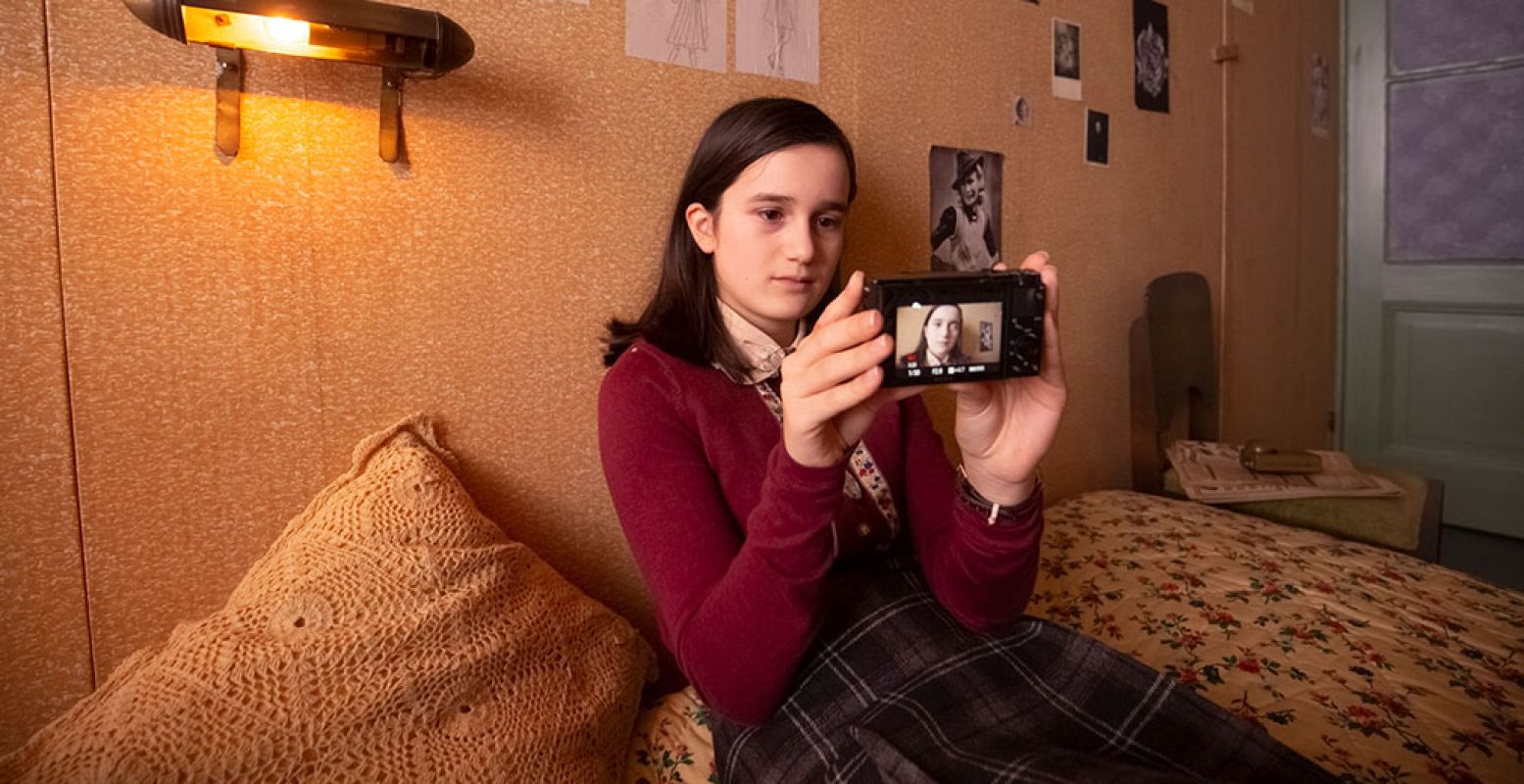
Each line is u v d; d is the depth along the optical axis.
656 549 0.70
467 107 0.91
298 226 0.82
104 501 0.75
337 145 0.84
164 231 0.76
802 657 0.65
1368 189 2.67
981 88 1.47
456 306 0.92
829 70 1.24
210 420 0.79
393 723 0.67
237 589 0.77
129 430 0.76
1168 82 1.89
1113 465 1.86
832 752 0.67
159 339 0.77
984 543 0.72
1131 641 1.04
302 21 0.67
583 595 0.94
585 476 1.03
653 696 1.10
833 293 1.05
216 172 0.78
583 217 1.00
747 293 0.81
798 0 1.19
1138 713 0.68
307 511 0.82
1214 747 0.65
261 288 0.81
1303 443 2.62
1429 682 0.92
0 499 0.71
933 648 0.73
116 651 0.77
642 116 1.04
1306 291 2.56
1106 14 1.71
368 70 0.84
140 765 0.58
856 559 0.83
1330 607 1.11
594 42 0.99
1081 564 1.27
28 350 0.71
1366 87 2.64
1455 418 2.58
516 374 0.97
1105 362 1.81
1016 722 0.67
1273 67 2.27
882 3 1.30
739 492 0.77
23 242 0.70
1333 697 0.90
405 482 0.82
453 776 0.67
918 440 0.88
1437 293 2.57
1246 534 1.39
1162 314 1.81
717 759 0.76
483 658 0.73
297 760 0.62
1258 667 0.96
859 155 1.29
